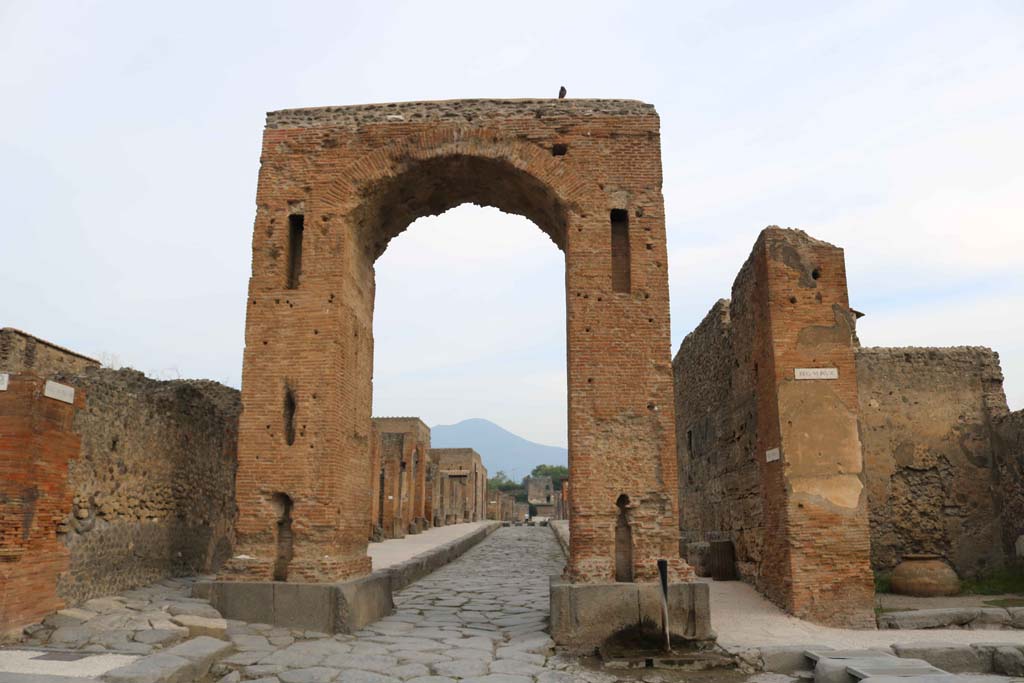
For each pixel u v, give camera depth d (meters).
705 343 21.19
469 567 25.86
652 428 13.52
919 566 16.16
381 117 14.95
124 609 12.01
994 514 18.47
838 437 13.91
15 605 10.40
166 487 15.35
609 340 13.83
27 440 10.79
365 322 16.09
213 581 13.02
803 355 14.27
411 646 11.62
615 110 14.73
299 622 12.62
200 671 9.83
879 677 9.03
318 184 14.75
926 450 18.80
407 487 40.84
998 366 19.27
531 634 12.73
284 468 13.55
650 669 10.98
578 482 13.23
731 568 17.72
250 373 14.02
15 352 20.12
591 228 14.24
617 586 12.48
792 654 11.12
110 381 13.62
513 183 15.26
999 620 13.04
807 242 14.74
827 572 13.41
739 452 17.34
